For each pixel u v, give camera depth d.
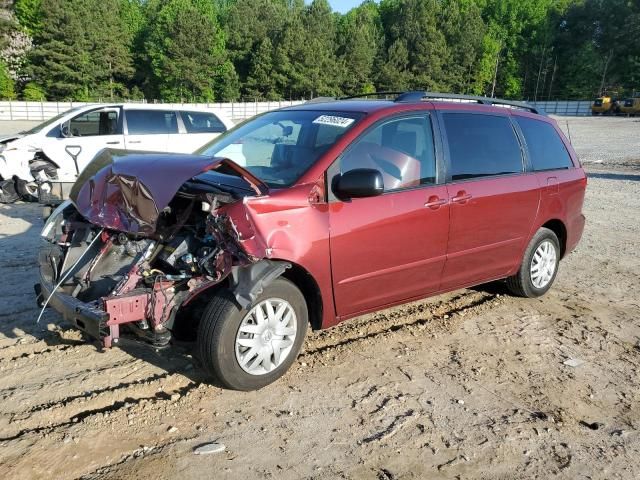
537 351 4.69
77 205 4.12
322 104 4.89
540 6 89.88
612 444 3.47
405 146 4.48
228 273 3.46
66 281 3.97
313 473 3.08
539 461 3.28
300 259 3.75
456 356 4.53
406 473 3.12
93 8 63.94
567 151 6.11
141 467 3.06
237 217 3.52
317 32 75.00
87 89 62.56
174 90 67.31
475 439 3.45
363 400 3.81
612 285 6.48
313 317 4.16
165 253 3.84
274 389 3.89
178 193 3.83
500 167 5.20
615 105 63.19
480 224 4.93
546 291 5.98
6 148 9.86
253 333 3.69
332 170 4.01
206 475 3.02
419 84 80.88
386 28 94.56
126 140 10.77
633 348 4.84
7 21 62.34
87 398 3.63
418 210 4.39
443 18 85.38
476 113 5.13
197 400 3.71
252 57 71.69
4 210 9.46
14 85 63.06
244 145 4.66
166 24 65.88
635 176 15.88
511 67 90.62
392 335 4.84
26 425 3.38
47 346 4.36
